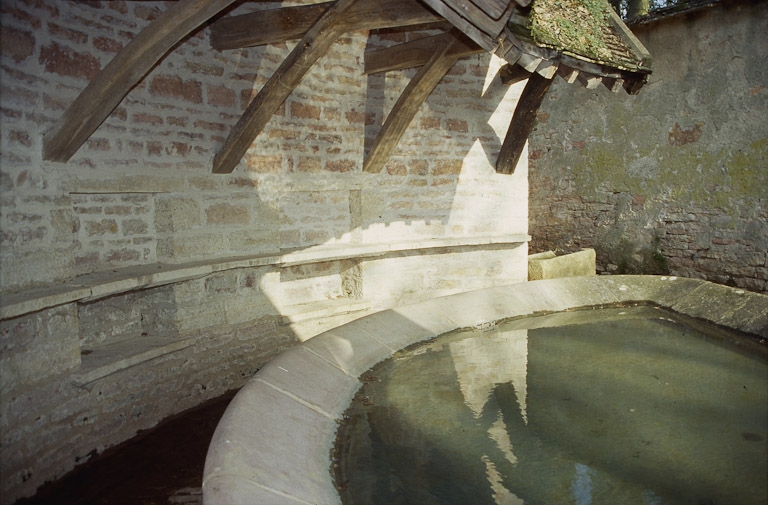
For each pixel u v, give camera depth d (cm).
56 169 313
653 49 678
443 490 230
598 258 753
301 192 504
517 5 330
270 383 286
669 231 677
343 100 514
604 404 315
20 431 279
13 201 287
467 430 284
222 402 416
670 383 345
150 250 397
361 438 276
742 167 607
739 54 602
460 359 387
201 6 302
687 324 470
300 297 530
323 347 353
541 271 639
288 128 474
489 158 605
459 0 321
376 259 552
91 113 306
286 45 466
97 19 336
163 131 384
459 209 596
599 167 746
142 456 333
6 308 258
